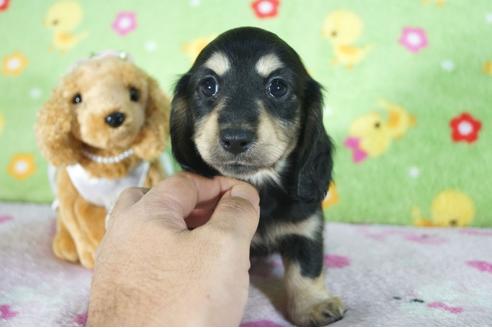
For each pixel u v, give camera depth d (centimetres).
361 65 51
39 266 39
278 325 31
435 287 34
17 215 50
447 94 49
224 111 30
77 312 32
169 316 22
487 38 49
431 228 47
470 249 41
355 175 50
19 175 55
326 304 31
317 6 53
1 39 57
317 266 33
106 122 34
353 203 50
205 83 32
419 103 50
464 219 48
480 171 48
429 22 51
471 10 50
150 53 55
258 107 30
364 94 51
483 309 30
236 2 54
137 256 24
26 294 34
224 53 31
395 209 49
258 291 36
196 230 24
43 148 36
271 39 32
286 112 32
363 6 52
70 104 36
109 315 23
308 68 52
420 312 30
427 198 49
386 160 50
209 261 23
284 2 53
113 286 24
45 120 35
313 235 34
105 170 38
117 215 27
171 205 27
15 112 55
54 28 57
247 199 28
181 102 35
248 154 29
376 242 43
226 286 23
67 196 39
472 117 49
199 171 33
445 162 49
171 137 36
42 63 56
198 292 22
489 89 49
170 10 55
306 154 34
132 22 56
